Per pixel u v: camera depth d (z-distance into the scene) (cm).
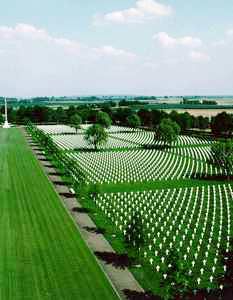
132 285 3947
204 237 5400
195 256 4712
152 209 6681
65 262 4444
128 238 4616
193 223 5981
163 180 9038
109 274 4194
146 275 4194
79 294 3731
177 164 10888
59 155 11062
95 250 4831
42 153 12325
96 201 6950
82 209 6550
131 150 13362
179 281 3744
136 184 8612
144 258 4672
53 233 5359
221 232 5594
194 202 7150
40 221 5853
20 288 3841
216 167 10338
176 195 7650
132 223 4616
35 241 5062
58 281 3991
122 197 7450
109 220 6031
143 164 10844
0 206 6588
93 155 12300
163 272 4191
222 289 3838
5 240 5081
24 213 6228
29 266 4334
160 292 3797
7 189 7738
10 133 18925
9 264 4378
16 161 10850
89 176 9350
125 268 4353
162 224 5931
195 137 16700
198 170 10119
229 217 6275
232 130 16125
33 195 7312
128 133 18450
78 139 16400
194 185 8550
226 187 8369
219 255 4753
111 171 9919
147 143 15100
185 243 5184
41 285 3906
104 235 5369
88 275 4131
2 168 9831
